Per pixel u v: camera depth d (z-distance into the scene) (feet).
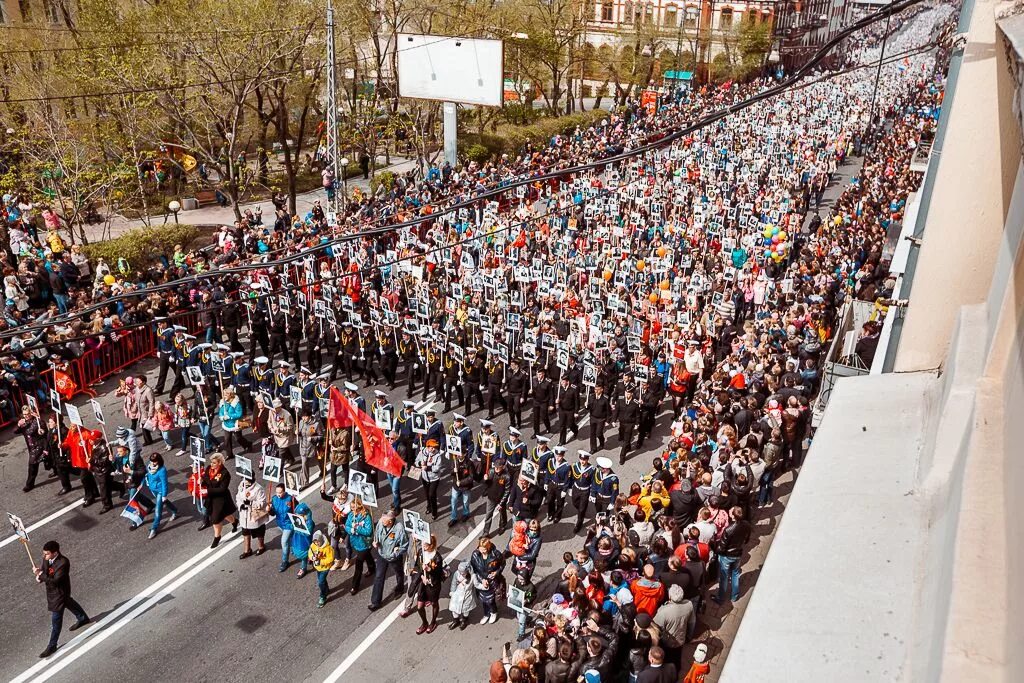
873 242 93.76
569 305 81.05
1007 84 10.06
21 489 60.85
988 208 10.84
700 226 107.45
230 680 43.78
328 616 48.57
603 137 168.76
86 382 76.23
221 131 125.59
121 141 120.78
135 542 55.06
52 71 111.45
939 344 11.48
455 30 172.55
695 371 71.51
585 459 55.57
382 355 76.13
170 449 66.28
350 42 150.82
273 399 65.36
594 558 45.21
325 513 58.85
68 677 43.75
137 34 114.93
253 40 117.50
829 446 8.96
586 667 37.99
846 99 216.74
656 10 255.29
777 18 250.16
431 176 136.67
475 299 80.02
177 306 81.46
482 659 45.34
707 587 50.01
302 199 149.38
